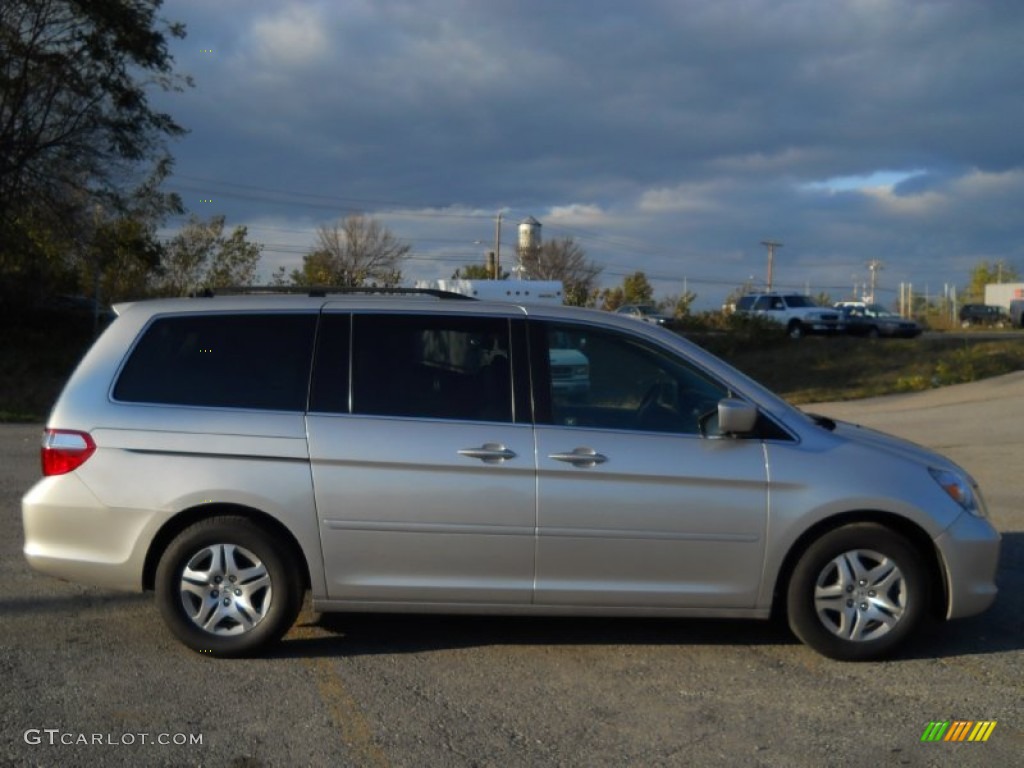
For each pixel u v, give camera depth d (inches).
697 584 215.2
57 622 239.0
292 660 217.0
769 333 1382.9
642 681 207.3
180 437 212.7
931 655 223.9
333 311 223.5
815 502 213.0
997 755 174.6
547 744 177.2
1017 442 594.9
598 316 227.3
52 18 1166.3
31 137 1178.0
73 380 219.1
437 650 224.8
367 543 212.1
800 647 229.1
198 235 1620.3
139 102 1217.4
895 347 1263.5
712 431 218.1
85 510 212.7
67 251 1268.5
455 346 221.3
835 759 172.4
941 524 215.8
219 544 213.8
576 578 214.1
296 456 211.3
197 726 182.7
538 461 211.9
